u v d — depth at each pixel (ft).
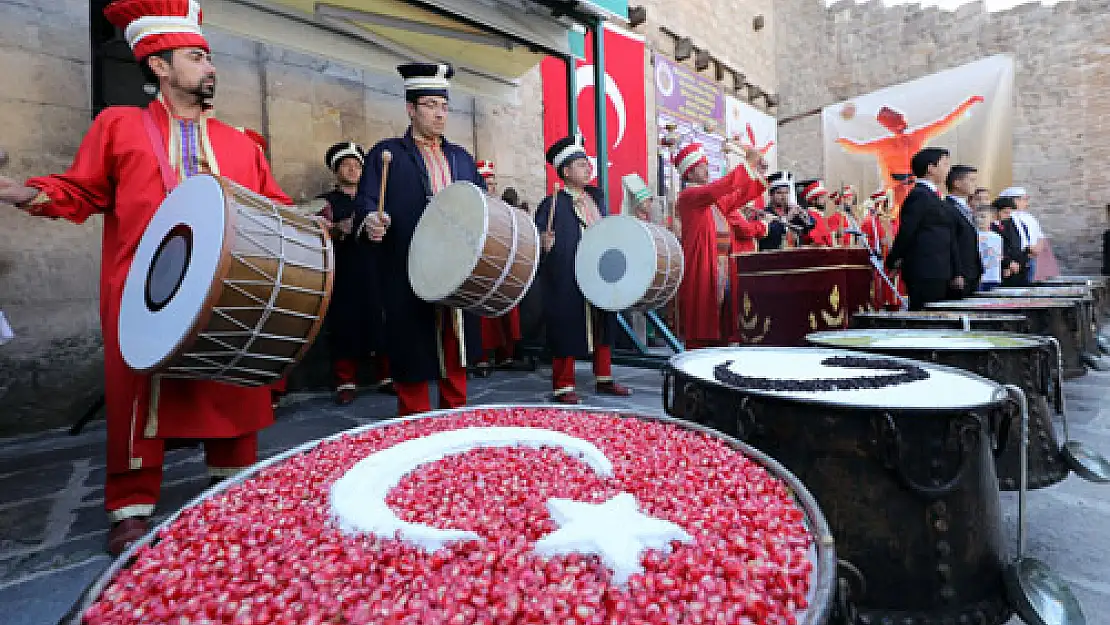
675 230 18.93
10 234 12.11
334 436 4.13
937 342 6.88
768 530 2.53
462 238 8.61
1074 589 5.18
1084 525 6.53
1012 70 41.50
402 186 10.02
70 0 12.85
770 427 4.37
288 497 3.09
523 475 3.29
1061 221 40.68
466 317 10.33
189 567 2.32
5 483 8.95
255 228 5.27
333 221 12.85
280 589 2.19
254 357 5.59
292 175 16.85
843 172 47.93
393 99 19.48
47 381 12.52
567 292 13.23
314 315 5.79
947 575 3.81
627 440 3.85
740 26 41.86
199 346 5.17
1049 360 6.41
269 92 16.35
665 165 31.37
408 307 9.80
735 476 3.16
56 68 12.70
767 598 2.08
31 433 12.32
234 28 13.37
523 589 2.12
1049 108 40.83
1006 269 26.58
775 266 15.98
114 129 6.45
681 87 33.63
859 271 15.51
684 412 5.32
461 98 22.03
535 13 16.15
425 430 4.24
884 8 46.14
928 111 44.39
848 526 3.98
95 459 10.36
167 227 5.65
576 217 13.89
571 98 18.15
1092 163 39.58
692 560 2.25
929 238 14.20
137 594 2.16
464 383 10.60
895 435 3.77
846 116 47.52
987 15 42.57
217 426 6.41
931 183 14.56
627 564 2.22
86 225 13.04
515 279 9.05
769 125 46.60
